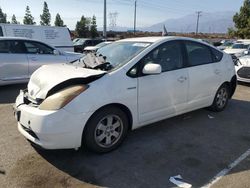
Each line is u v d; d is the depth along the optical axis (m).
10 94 7.34
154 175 3.32
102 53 4.59
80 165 3.50
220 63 5.46
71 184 3.11
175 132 4.63
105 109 3.61
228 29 39.44
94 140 3.59
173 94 4.46
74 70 3.88
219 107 5.72
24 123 3.45
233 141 4.33
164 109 4.38
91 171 3.37
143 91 3.98
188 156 3.81
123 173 3.35
